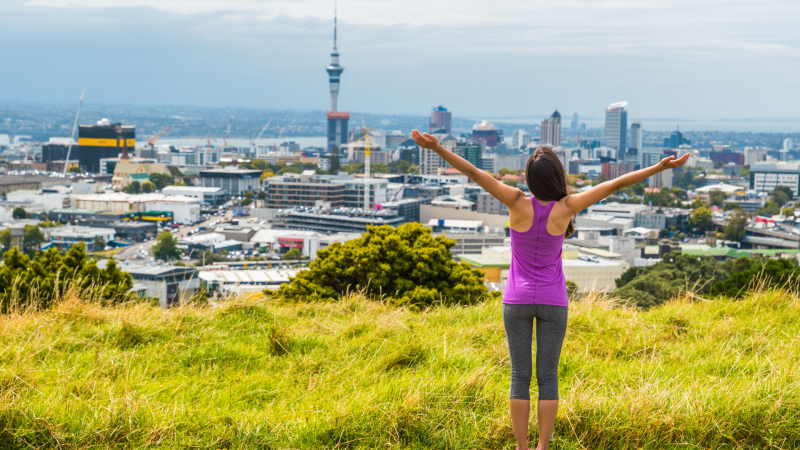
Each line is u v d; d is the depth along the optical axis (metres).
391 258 17.92
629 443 5.27
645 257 177.38
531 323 4.90
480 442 5.27
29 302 11.48
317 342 8.11
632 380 6.54
